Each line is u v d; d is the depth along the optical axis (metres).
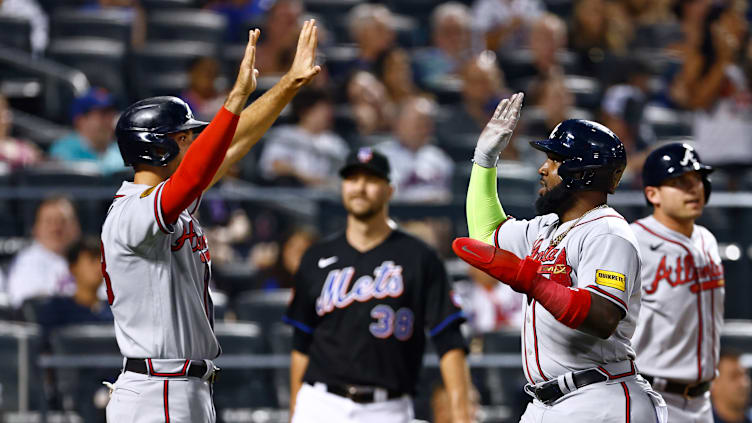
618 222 12.41
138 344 12.72
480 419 23.61
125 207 12.39
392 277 17.98
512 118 13.64
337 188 30.81
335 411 17.78
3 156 30.05
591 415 12.30
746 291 28.52
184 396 12.74
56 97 35.16
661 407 12.75
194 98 34.06
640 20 45.75
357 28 39.59
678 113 40.16
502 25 43.00
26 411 22.05
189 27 40.00
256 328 24.16
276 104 13.83
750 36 40.41
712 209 29.30
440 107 38.00
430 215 28.50
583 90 39.00
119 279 12.64
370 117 35.09
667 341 16.39
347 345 17.86
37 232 25.95
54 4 41.34
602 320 11.68
